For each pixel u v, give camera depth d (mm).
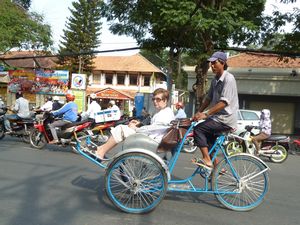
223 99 4867
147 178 4879
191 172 7711
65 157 9133
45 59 46875
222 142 5125
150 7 13469
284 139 11164
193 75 23312
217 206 5289
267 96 22219
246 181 5121
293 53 13961
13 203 5078
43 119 10125
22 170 7270
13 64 43094
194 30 13117
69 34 48375
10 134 11883
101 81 50875
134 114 21609
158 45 15133
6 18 25984
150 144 5023
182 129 5047
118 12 15000
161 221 4574
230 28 12336
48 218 4531
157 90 5320
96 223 4418
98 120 9266
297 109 21797
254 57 24141
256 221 4742
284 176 8375
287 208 5438
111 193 4910
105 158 5590
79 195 5605
